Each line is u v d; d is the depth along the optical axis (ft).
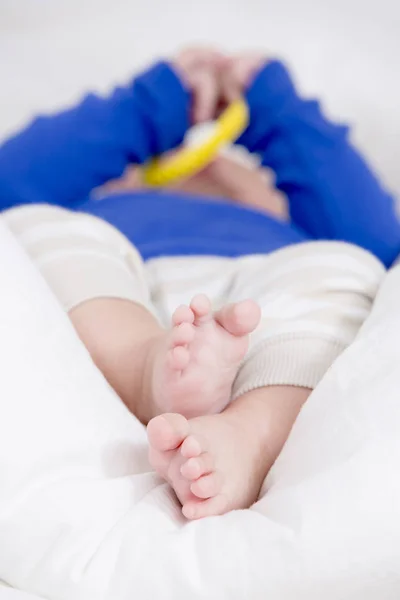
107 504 1.95
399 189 5.77
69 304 2.70
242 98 4.99
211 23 7.04
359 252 2.94
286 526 1.78
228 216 4.13
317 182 4.67
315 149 4.77
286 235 4.14
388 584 1.68
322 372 2.46
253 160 5.70
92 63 6.56
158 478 2.11
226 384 2.25
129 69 6.53
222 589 1.72
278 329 2.56
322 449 1.96
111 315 2.66
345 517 1.74
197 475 1.88
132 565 1.77
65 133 4.60
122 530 1.86
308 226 4.68
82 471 2.02
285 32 6.97
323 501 1.80
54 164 4.53
